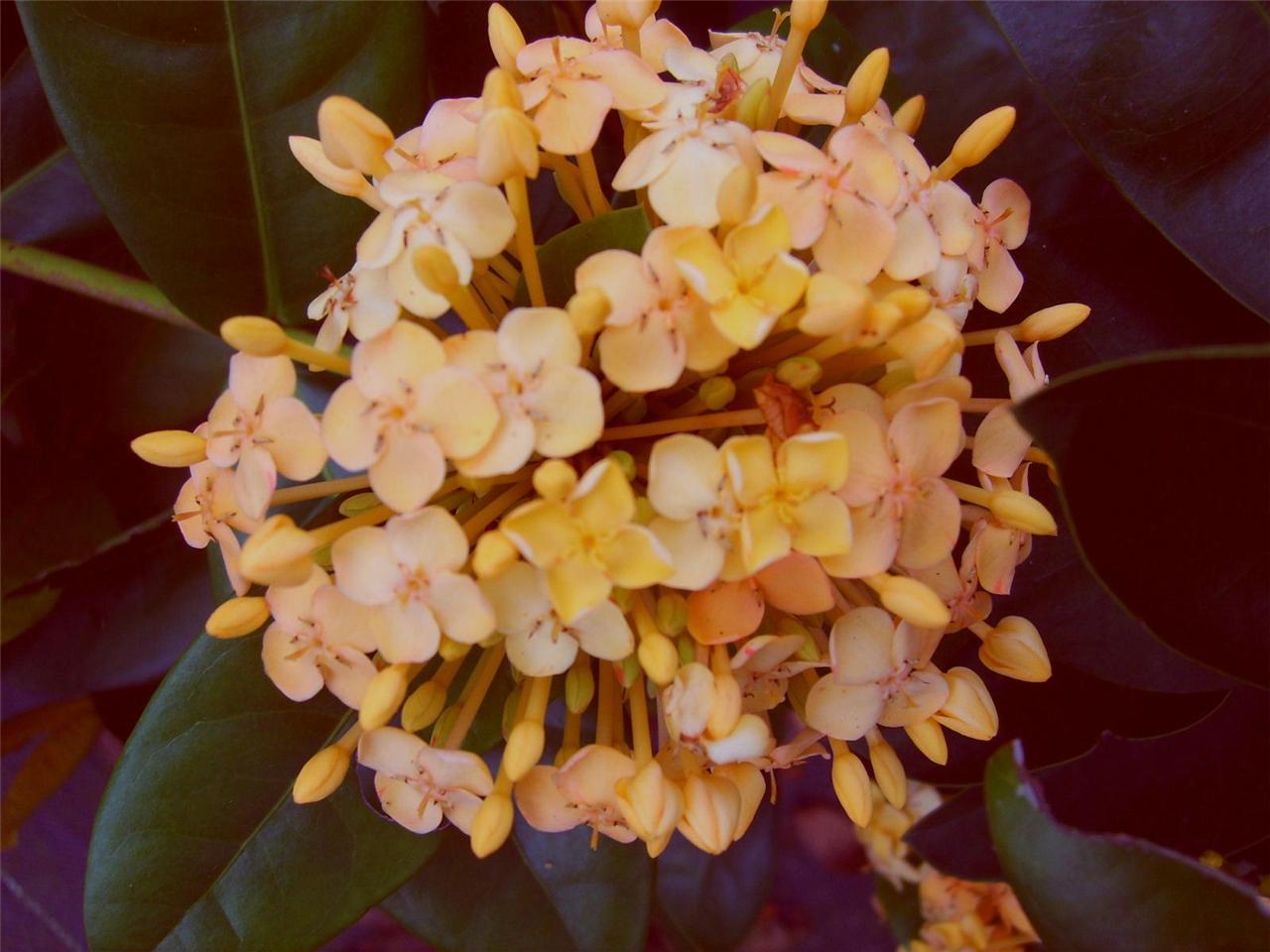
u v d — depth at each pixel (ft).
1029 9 0.76
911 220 0.66
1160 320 0.85
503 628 0.64
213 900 0.80
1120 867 0.66
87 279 0.96
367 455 0.62
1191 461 0.63
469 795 0.70
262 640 0.82
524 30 0.94
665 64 0.74
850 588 0.69
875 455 0.64
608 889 0.95
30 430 1.08
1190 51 0.75
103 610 1.10
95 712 1.17
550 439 0.61
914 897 1.23
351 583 0.63
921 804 1.19
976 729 0.69
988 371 0.83
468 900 0.95
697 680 0.64
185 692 0.81
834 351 0.63
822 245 0.65
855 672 0.67
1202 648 0.66
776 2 1.06
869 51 0.99
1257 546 0.65
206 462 0.70
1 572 1.05
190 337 1.09
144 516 1.10
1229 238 0.75
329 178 0.72
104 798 0.80
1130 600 0.64
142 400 1.09
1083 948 0.68
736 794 0.68
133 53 0.81
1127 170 0.76
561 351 0.61
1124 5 0.75
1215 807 0.84
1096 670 0.85
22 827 1.25
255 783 0.82
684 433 0.63
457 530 0.62
